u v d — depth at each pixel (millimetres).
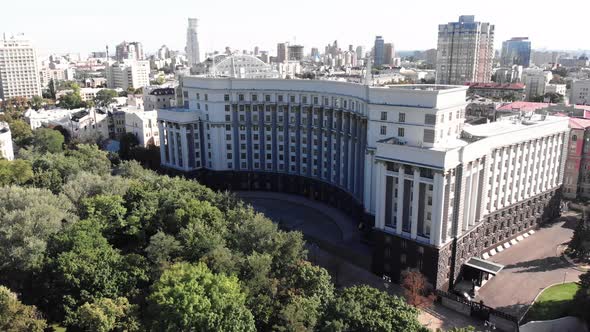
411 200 113375
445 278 113688
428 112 118375
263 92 180000
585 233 121875
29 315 81312
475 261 118188
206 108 185375
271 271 96125
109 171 167375
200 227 101938
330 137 167375
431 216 109500
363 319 74312
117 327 79750
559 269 123812
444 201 107688
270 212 166625
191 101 192375
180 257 97312
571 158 170375
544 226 154250
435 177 106312
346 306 76938
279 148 184750
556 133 150625
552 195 157250
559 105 199500
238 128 185625
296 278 92500
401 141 124438
